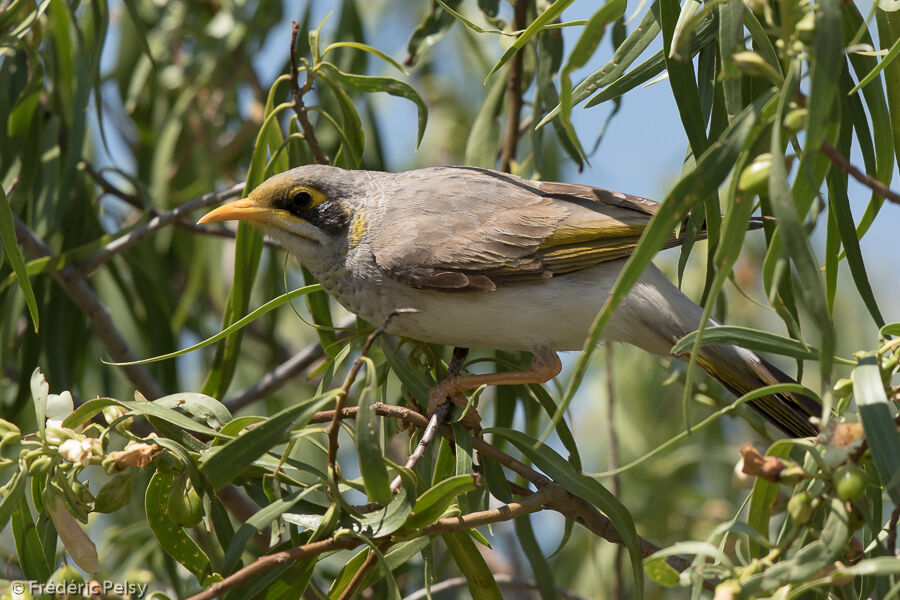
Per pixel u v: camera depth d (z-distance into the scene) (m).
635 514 12.16
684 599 11.56
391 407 7.19
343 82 8.78
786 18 5.03
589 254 8.51
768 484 6.33
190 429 6.21
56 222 10.09
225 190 10.73
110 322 10.51
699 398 10.05
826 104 4.88
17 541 6.51
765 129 5.20
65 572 5.53
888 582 6.19
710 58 7.38
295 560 5.76
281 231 8.91
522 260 8.45
